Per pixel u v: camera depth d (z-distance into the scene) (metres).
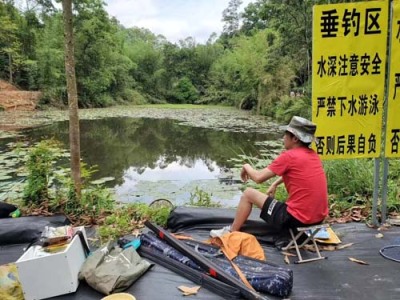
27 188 3.41
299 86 15.75
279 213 2.44
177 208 3.10
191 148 9.05
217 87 29.89
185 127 13.16
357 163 4.01
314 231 2.45
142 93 31.66
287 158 2.41
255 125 13.59
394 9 2.64
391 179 3.95
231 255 2.28
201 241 2.60
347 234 2.83
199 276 2.08
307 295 2.00
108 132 11.88
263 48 18.28
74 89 3.31
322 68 2.73
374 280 2.15
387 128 2.83
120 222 2.95
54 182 3.97
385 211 2.98
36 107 19.33
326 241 2.63
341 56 2.71
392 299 1.96
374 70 2.73
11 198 4.11
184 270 2.16
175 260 2.24
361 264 2.35
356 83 2.75
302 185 2.37
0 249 2.61
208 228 2.91
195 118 16.75
